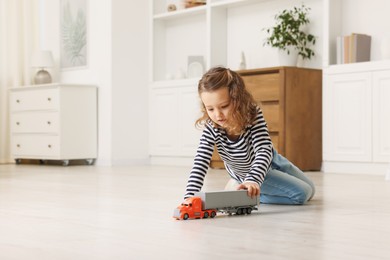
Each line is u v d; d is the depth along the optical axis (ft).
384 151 14.19
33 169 17.15
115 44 19.35
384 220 6.19
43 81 20.58
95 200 8.39
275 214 6.72
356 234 5.24
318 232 5.34
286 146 15.40
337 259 4.12
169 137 19.26
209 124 6.57
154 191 9.82
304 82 15.76
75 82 20.57
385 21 14.99
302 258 4.15
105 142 19.51
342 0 15.81
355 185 10.96
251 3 17.94
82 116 19.44
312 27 16.49
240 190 6.59
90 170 16.43
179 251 4.42
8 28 21.54
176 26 20.27
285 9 17.02
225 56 18.70
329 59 15.47
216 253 4.32
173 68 20.38
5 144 21.45
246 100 6.13
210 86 5.93
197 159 6.62
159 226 5.76
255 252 4.36
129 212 6.96
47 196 9.00
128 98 19.66
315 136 15.94
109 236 5.16
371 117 14.42
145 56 20.10
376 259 4.13
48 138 19.40
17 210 7.20
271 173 7.56
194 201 6.29
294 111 15.56
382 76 14.20
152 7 20.10
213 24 18.37
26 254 4.33
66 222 6.09
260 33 17.80
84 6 20.08
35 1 21.89
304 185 7.70
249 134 6.56
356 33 15.16
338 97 15.12
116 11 19.35
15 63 21.53
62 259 4.15
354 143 14.79
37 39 21.93
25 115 20.24
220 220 6.19
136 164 19.80
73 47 20.61
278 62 16.25
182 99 18.80
